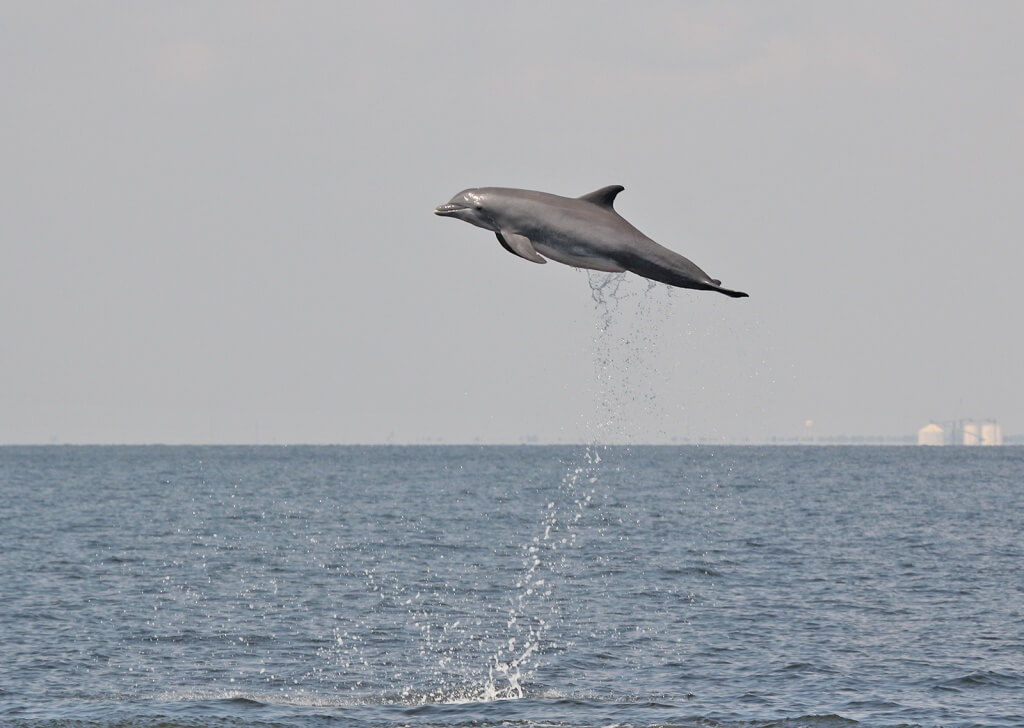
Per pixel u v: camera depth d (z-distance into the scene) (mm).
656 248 57250
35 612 161125
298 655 136750
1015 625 151375
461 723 108250
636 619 158375
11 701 114562
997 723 106250
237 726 107250
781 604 169375
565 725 107625
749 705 113500
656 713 111000
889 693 117000
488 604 171875
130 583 191750
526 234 57812
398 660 134250
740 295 57125
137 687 121062
